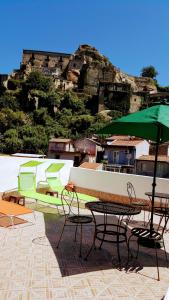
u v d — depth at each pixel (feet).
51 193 29.60
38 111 221.25
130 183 27.27
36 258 14.55
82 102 247.29
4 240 16.78
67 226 20.65
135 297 11.50
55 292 11.43
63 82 274.98
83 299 11.10
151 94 257.34
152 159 120.57
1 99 235.20
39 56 315.78
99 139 171.42
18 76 276.62
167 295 8.60
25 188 25.26
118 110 246.68
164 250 16.38
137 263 14.92
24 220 21.17
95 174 32.71
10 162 28.14
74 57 315.17
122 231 20.35
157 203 27.32
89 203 17.60
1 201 19.99
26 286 11.71
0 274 12.56
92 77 279.90
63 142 164.14
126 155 132.77
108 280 12.80
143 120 14.39
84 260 14.76
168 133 19.31
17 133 196.54
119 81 292.81
